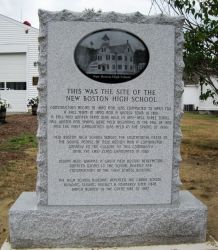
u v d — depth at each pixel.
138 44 4.45
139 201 4.58
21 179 7.66
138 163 4.55
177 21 4.48
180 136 4.57
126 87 4.47
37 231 4.44
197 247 4.46
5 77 29.72
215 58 9.62
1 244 4.74
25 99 29.67
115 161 4.52
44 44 4.38
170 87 4.52
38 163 4.45
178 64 4.52
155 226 4.53
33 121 20.59
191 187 6.99
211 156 9.96
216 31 9.09
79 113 4.45
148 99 4.50
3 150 11.09
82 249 4.43
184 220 4.55
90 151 4.49
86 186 4.52
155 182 4.59
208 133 15.58
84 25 4.39
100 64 4.43
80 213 4.45
